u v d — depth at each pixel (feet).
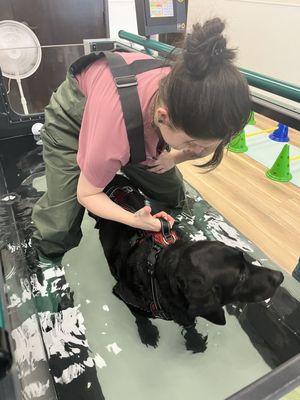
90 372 3.84
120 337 4.21
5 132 7.47
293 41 9.27
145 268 3.88
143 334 4.23
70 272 4.98
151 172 5.15
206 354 4.04
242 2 10.12
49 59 7.21
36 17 9.27
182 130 2.74
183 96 2.49
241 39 10.61
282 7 9.19
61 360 3.94
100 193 3.71
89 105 3.51
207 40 2.37
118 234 4.48
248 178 7.12
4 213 5.76
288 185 6.96
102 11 9.81
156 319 4.39
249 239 5.57
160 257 3.74
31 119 7.51
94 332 4.25
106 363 3.94
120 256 4.29
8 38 6.84
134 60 3.45
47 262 5.05
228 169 7.37
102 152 3.28
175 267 3.50
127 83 3.20
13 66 6.88
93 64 3.94
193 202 6.30
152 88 3.17
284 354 4.03
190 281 3.31
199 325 4.33
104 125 3.21
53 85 7.61
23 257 5.01
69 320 4.36
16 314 3.78
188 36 2.50
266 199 6.55
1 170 6.57
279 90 3.72
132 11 10.11
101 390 3.70
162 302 3.66
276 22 9.48
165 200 5.91
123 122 3.17
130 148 3.33
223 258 3.42
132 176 5.33
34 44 7.07
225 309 4.50
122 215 3.65
